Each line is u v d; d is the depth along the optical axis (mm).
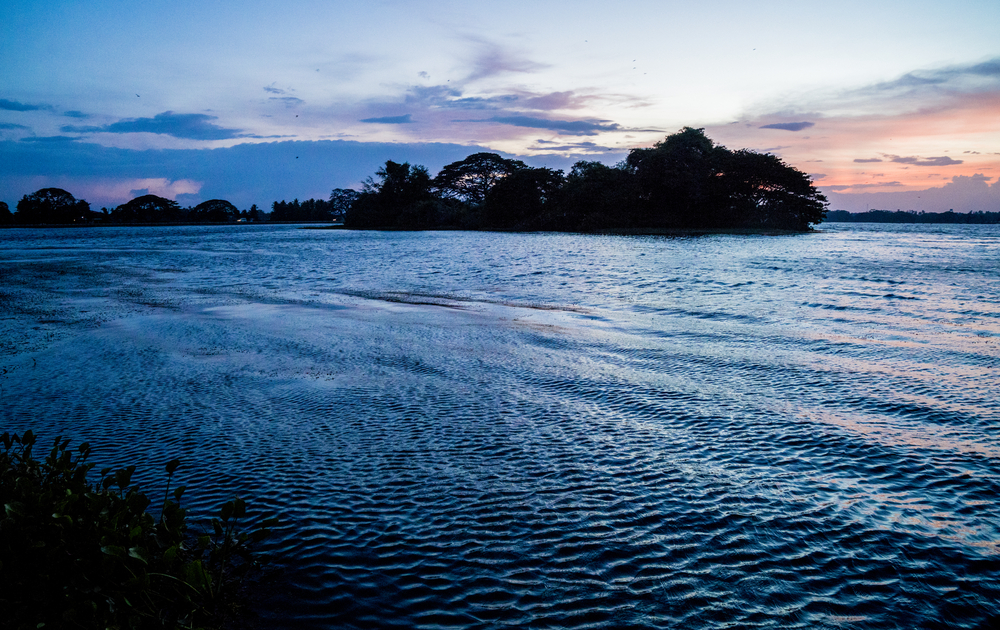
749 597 3877
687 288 19828
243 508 4113
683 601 3836
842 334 12016
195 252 43156
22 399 8086
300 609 3758
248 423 7109
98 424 7078
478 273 25609
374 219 112438
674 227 79625
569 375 9125
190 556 4180
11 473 4109
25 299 18266
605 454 6152
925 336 11750
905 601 3842
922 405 7547
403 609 3771
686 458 6035
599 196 85625
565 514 4938
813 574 4121
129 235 81250
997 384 8406
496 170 123875
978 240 58281
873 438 6500
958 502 5094
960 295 17734
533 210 95125
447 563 4258
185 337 12133
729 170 78875
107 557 3322
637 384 8609
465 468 5828
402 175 114000
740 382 8680
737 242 53000
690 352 10578
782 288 19656
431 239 62750
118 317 14680
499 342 11508
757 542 4512
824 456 6062
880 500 5148
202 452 6227
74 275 26219
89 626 3033
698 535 4609
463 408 7617
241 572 4070
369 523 4801
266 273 26672
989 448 6207
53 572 3262
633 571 4152
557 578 4078
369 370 9500
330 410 7570
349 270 27812
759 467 5820
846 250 40875
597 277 23547
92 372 9469
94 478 5543
